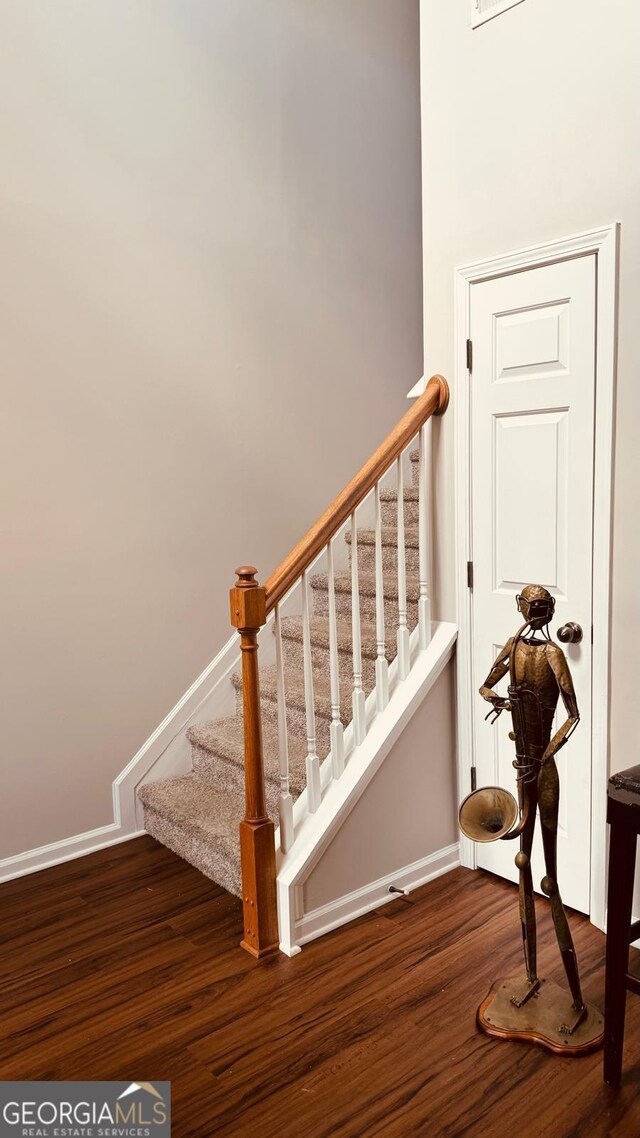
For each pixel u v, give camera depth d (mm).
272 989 2115
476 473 2584
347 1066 1820
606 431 2180
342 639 3064
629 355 2131
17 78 2666
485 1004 1985
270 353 3473
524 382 2402
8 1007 2070
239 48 3287
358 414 3852
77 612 2895
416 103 4043
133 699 3066
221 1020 1995
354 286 3795
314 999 2068
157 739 3131
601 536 2213
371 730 2545
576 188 2217
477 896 2576
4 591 2713
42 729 2828
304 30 3521
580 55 2174
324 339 3680
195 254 3184
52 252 2773
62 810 2896
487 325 2498
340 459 3783
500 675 1946
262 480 3471
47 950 2328
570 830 2412
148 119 3012
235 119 3287
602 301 2162
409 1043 1891
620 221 2121
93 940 2377
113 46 2902
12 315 2686
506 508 2496
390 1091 1741
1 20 2621
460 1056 1843
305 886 2338
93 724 2961
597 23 2129
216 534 3311
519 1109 1682
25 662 2773
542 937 2314
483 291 2498
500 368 2467
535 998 1993
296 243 3543
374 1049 1873
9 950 2334
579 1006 1924
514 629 2506
